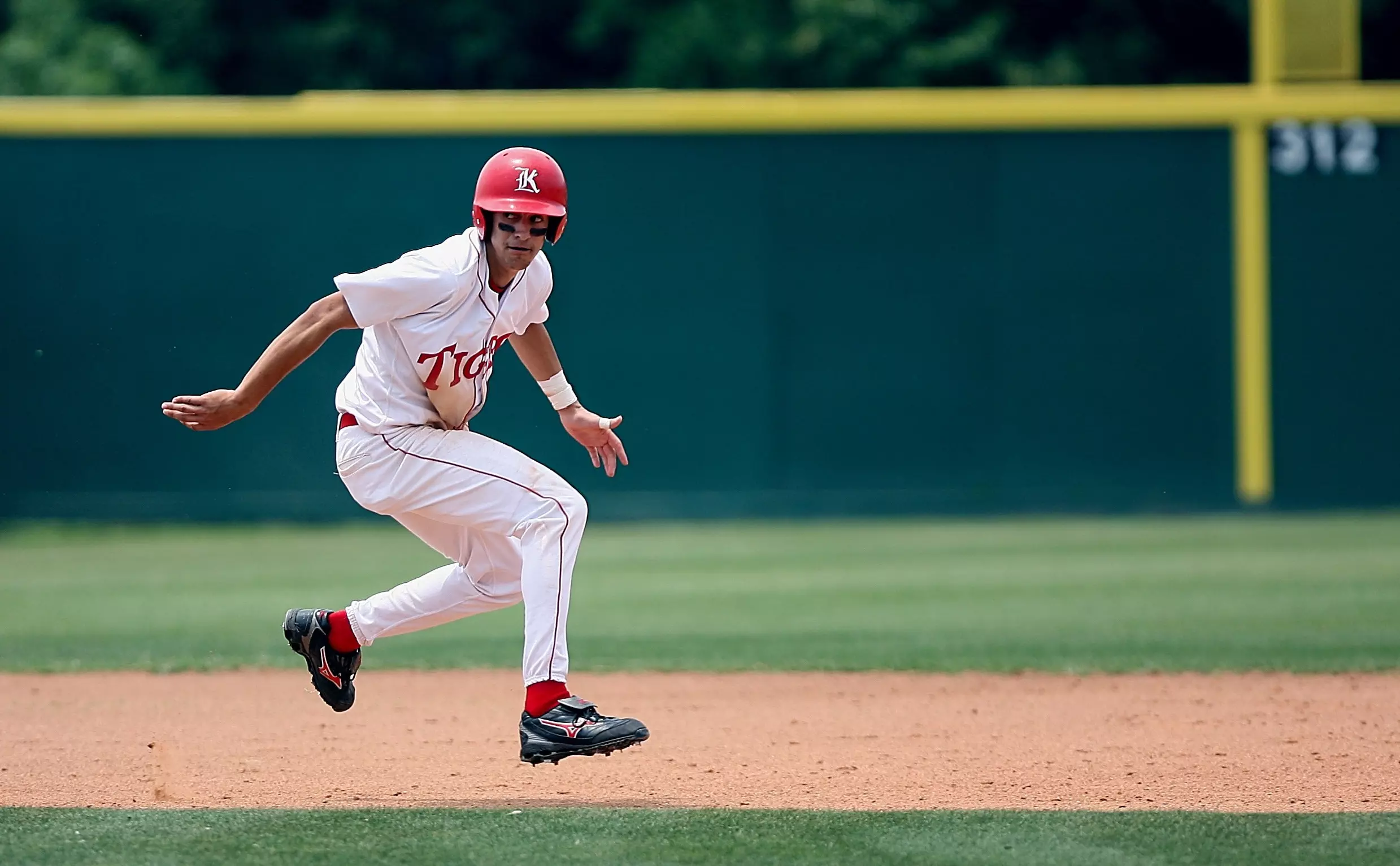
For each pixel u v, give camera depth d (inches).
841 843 524.7
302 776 661.9
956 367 2049.7
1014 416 2048.5
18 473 1990.7
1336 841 525.0
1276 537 1769.2
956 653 1040.2
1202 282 2033.7
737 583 1441.9
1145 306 2037.4
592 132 2023.9
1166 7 3048.7
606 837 530.0
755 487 2050.9
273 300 2005.4
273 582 1453.0
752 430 2049.7
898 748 730.8
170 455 2003.0
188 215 1994.3
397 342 596.1
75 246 1988.2
